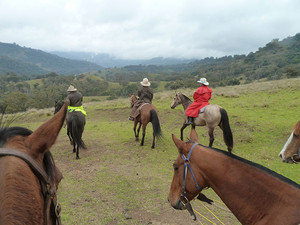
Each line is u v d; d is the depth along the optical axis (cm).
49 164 150
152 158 834
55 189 154
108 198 561
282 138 958
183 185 252
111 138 1140
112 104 2169
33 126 1587
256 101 1630
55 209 157
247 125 1138
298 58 10712
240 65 13075
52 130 143
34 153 140
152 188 607
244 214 220
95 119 1711
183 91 2308
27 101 3850
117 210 509
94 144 1053
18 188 116
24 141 142
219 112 762
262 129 1067
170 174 696
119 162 805
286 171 693
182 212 502
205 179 243
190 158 249
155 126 916
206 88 830
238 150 890
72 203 537
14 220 106
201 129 1180
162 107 1669
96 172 721
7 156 128
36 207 120
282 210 201
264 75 8656
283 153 341
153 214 495
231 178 228
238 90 2141
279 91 1870
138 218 481
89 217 480
